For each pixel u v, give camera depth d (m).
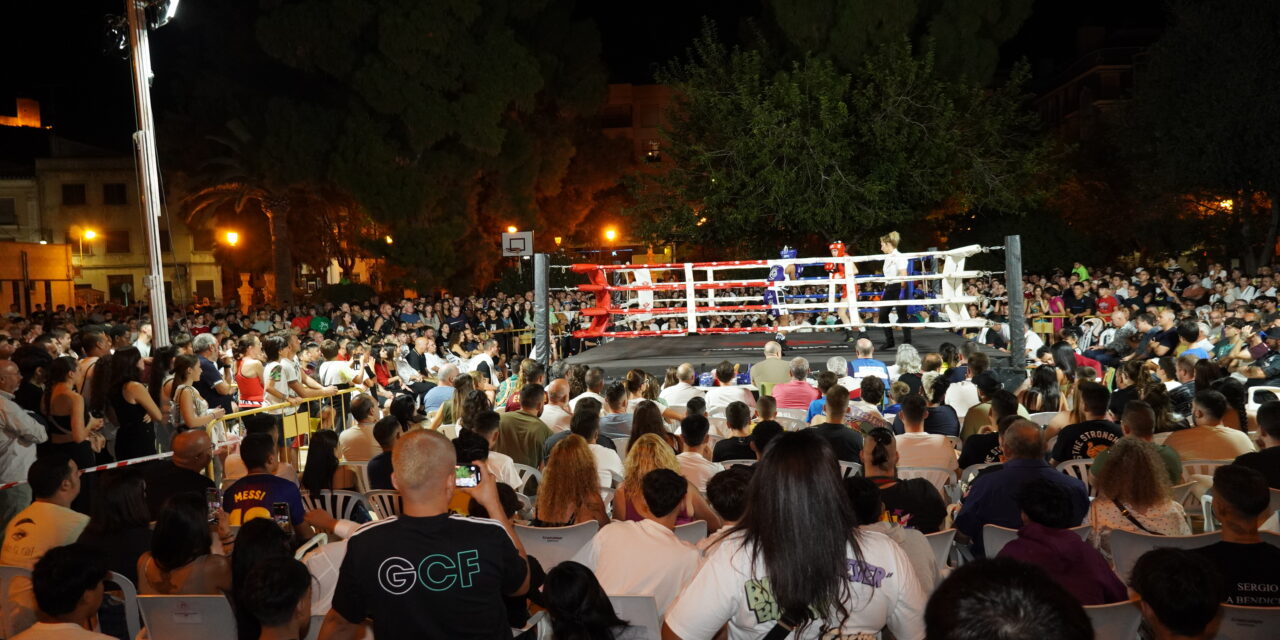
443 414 9.09
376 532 2.88
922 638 2.58
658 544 3.76
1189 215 28.64
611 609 2.83
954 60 27.83
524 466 6.80
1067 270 30.77
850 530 2.49
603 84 38.97
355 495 5.90
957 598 1.36
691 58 27.53
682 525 4.68
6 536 4.68
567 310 22.89
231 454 8.23
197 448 5.20
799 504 2.45
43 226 43.00
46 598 3.17
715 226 27.36
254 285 43.78
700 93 26.62
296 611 2.97
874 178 25.31
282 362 10.00
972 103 26.81
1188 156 26.34
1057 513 3.51
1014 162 27.38
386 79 28.92
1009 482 4.62
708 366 12.16
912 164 25.45
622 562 3.75
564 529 4.55
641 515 4.64
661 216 28.52
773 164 25.06
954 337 15.32
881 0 26.11
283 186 30.89
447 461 2.94
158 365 8.18
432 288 32.81
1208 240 29.09
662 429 6.24
